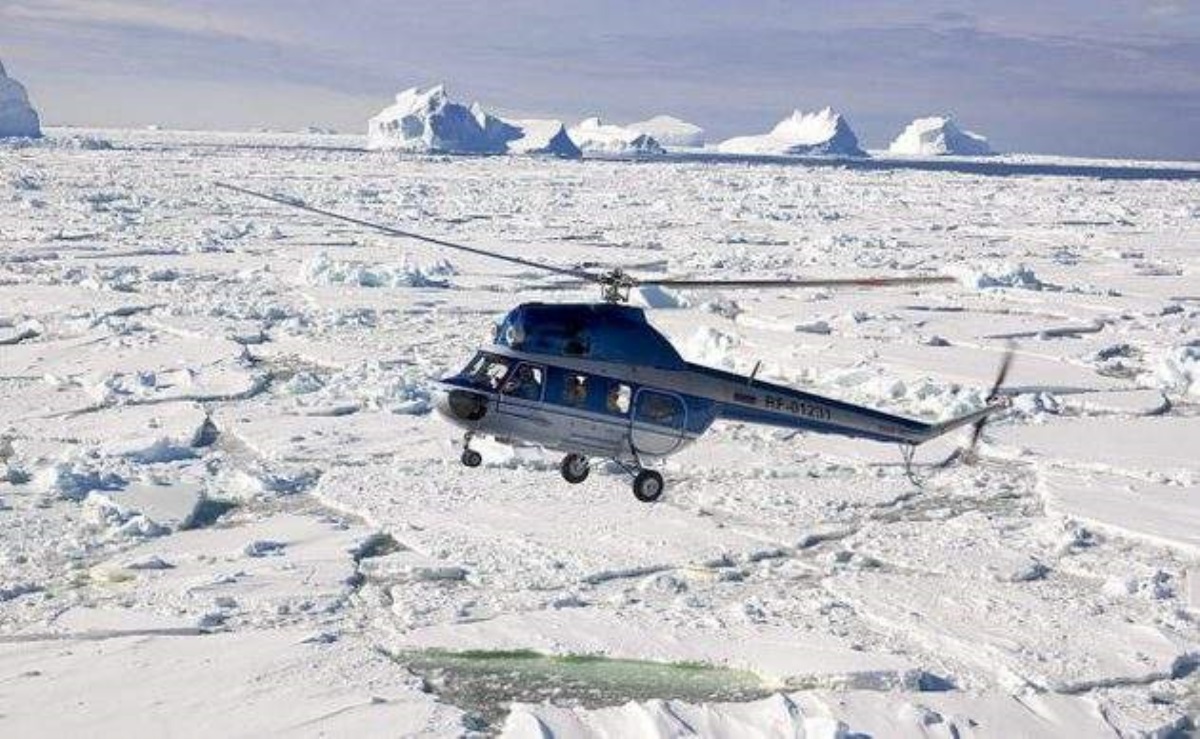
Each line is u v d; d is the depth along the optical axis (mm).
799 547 29703
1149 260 97750
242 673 21484
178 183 163750
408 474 34625
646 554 28500
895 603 25641
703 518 31422
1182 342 59000
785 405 28438
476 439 37594
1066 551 29469
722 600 26016
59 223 103812
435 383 26062
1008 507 33375
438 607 25094
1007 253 99688
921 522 31672
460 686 21922
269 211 125438
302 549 28547
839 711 20375
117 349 51406
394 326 58906
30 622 24094
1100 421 42875
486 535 29562
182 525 30359
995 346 57188
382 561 27703
